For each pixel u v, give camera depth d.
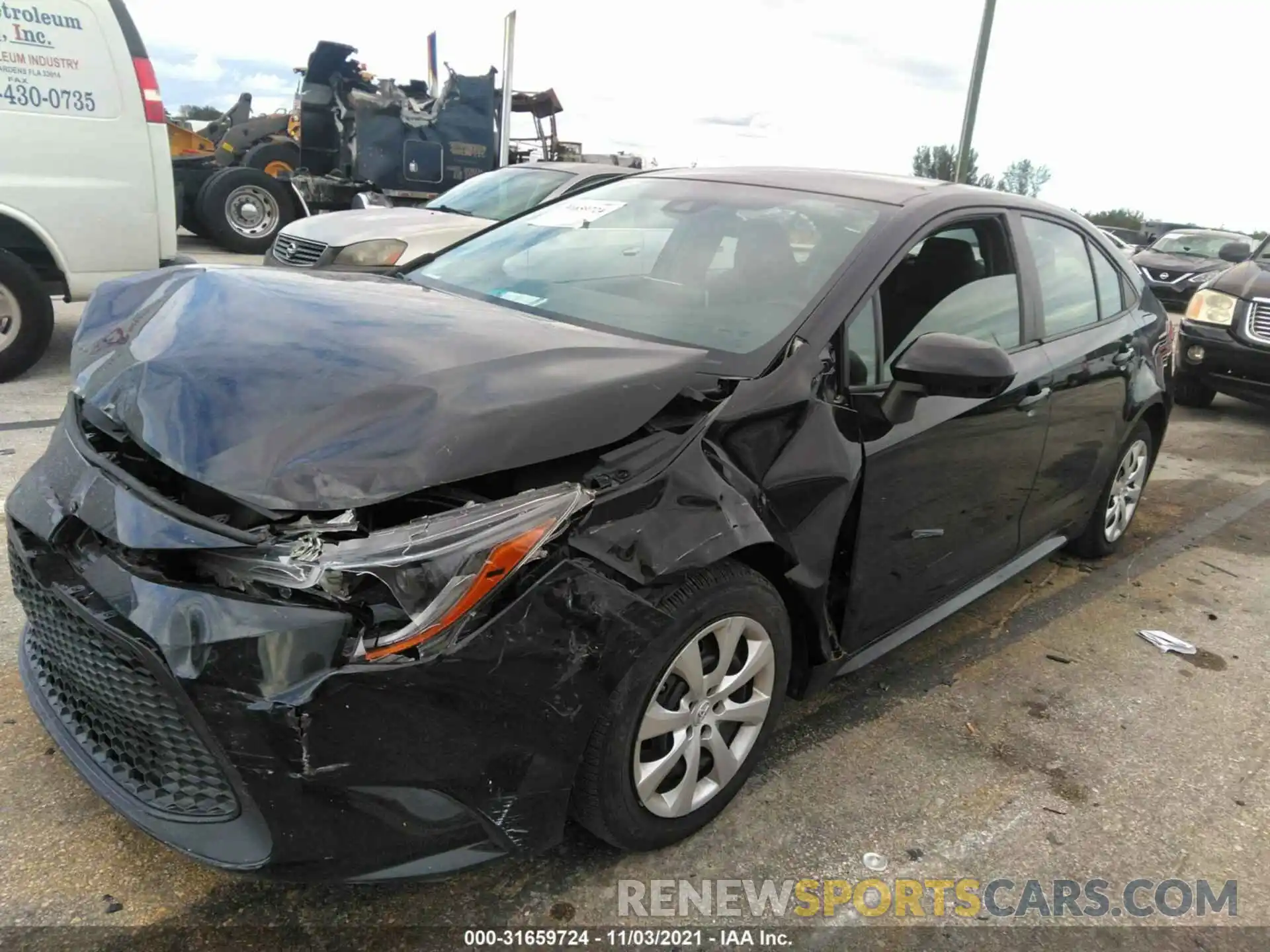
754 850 2.42
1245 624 4.08
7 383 6.08
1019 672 3.51
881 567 2.79
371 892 2.16
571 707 1.95
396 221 7.63
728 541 2.17
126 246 6.16
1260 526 5.41
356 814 1.78
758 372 2.46
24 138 5.66
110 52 5.85
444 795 1.85
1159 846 2.58
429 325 2.36
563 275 3.12
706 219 3.16
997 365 2.39
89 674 2.00
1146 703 3.35
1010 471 3.32
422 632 1.75
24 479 2.24
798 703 3.14
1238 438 7.52
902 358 2.51
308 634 1.71
